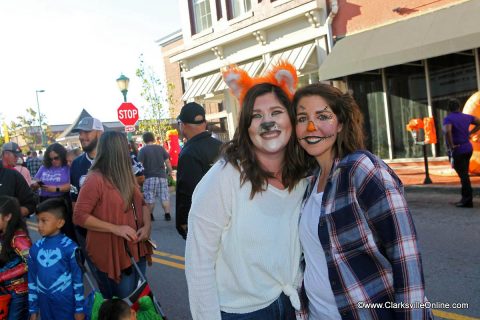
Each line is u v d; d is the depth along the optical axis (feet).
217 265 7.05
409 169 37.88
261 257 6.78
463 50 31.42
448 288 14.30
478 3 32.65
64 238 11.52
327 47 42.24
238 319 6.94
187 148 11.48
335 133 6.53
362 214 5.90
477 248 17.85
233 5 51.49
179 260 21.53
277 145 6.75
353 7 40.06
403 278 5.57
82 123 14.16
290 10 43.37
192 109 11.60
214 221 6.72
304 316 6.98
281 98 6.91
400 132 39.70
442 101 36.70
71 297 11.23
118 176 11.05
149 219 11.96
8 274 11.92
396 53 34.01
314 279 6.57
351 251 6.01
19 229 12.25
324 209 6.21
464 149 24.44
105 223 10.71
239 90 7.47
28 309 12.32
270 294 6.93
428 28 33.86
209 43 52.85
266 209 6.81
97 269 11.27
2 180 14.75
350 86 41.50
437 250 18.21
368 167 5.92
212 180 6.72
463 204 24.89
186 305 15.64
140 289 10.00
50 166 21.50
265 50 47.55
